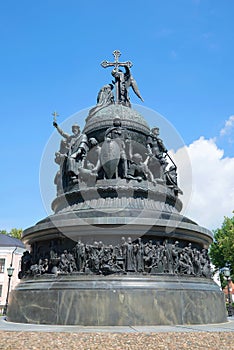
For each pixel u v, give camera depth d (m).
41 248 14.66
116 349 7.54
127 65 21.42
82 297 11.82
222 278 57.72
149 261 12.91
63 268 13.02
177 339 8.66
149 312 11.70
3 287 56.56
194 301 12.65
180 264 13.76
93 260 12.57
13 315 13.29
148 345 7.94
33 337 8.85
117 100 20.53
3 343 8.06
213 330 10.27
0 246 58.03
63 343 8.11
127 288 11.89
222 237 56.91
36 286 13.02
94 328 10.77
